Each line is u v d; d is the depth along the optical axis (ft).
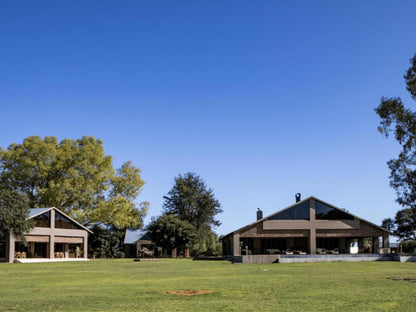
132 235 275.80
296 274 91.86
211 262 160.66
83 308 45.47
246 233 179.22
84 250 217.15
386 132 108.06
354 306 45.60
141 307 46.06
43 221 200.13
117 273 100.78
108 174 237.86
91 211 230.48
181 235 234.58
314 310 43.24
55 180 232.12
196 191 282.15
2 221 172.24
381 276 85.15
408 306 45.34
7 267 133.59
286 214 180.86
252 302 49.26
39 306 46.91
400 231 236.22
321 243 189.37
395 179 161.99
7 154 227.20
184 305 47.34
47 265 146.51
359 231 181.98
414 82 103.76
